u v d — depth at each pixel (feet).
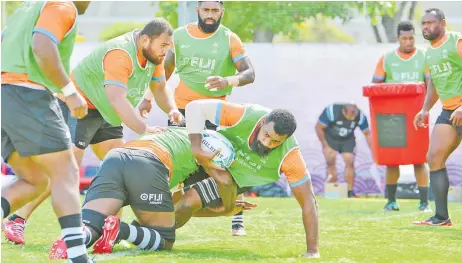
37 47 30.60
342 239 49.44
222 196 40.93
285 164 39.55
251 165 40.16
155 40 42.52
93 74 44.37
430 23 58.03
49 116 31.53
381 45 91.40
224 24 117.60
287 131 38.06
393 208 73.87
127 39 43.06
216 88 48.37
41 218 59.06
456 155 88.38
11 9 117.08
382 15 118.73
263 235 51.37
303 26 132.26
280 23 119.85
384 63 78.23
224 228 55.47
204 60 52.54
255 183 40.50
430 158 59.16
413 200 87.81
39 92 31.63
